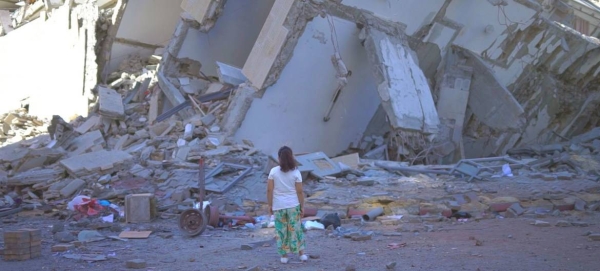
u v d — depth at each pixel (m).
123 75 23.23
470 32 20.80
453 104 20.41
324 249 8.22
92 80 22.16
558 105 23.77
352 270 6.57
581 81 23.83
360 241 8.91
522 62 22.39
